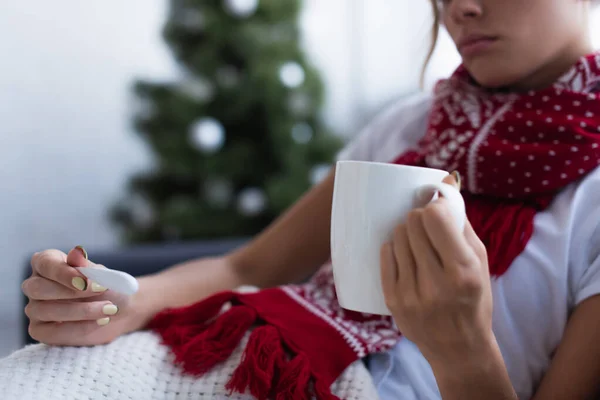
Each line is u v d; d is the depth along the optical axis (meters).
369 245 0.47
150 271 1.25
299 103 2.24
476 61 0.73
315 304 0.75
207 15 2.24
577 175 0.69
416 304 0.44
